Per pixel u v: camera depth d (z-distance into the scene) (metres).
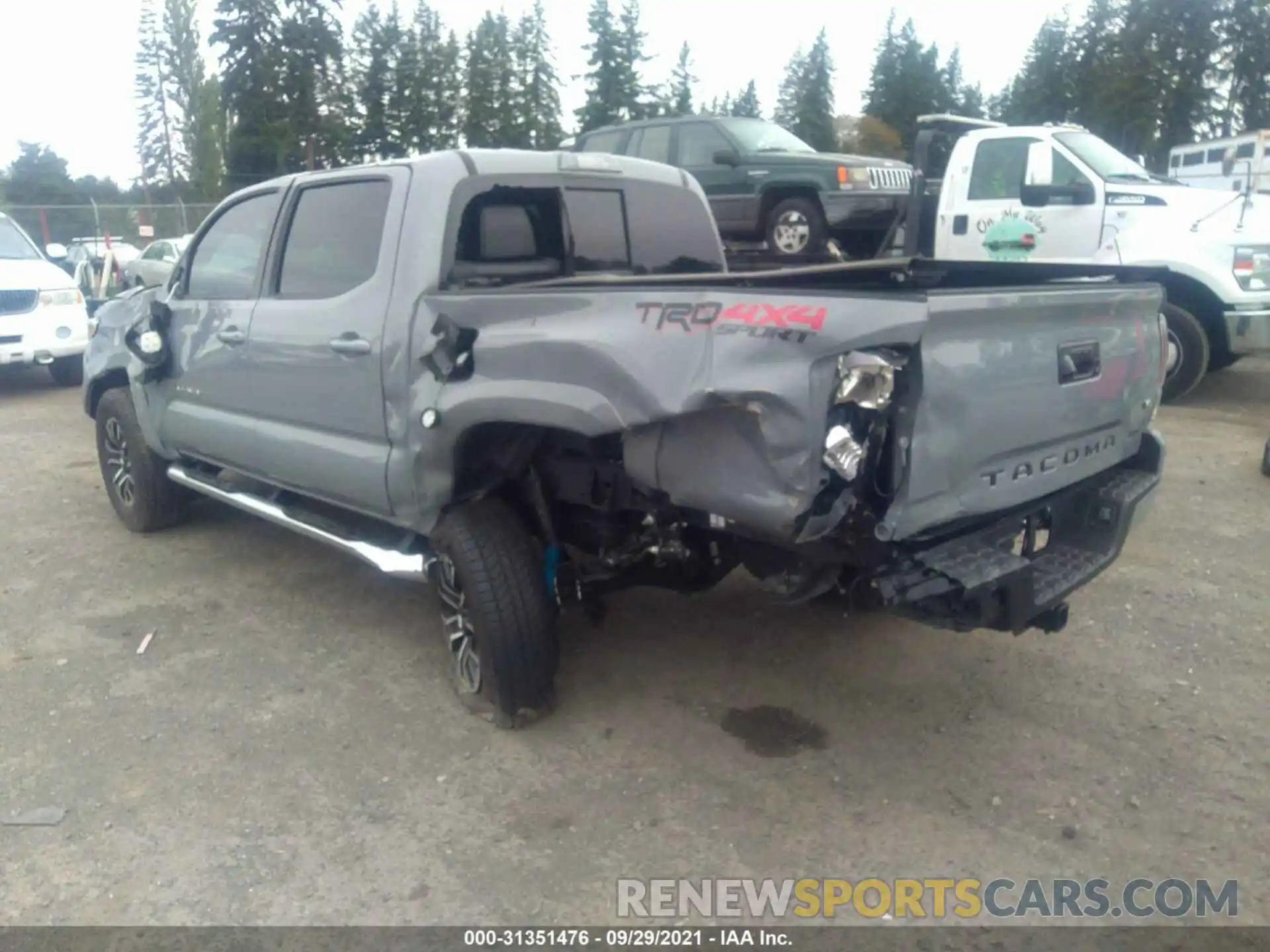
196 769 3.74
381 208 4.31
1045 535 4.11
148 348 5.47
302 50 43.44
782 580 3.47
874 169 11.84
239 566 5.79
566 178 4.60
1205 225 9.10
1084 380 3.68
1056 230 9.61
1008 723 4.04
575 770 3.74
